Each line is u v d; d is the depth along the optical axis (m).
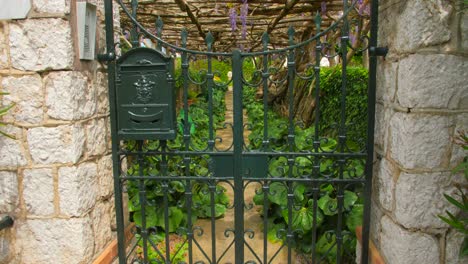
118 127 2.00
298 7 3.81
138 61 1.93
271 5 4.04
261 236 3.00
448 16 1.49
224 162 2.03
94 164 1.95
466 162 1.42
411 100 1.54
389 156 1.77
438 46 1.51
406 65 1.55
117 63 1.94
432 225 1.60
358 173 2.69
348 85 3.47
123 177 2.06
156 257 2.71
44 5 1.65
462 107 1.54
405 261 1.63
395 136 1.68
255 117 6.96
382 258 1.86
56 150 1.73
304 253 2.70
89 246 1.88
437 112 1.54
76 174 1.76
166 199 2.11
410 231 1.61
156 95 1.94
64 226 1.79
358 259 2.21
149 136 1.97
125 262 2.12
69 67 1.69
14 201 1.79
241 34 5.33
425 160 1.57
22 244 1.82
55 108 1.71
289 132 2.00
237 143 1.98
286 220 2.77
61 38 1.66
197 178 2.05
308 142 2.07
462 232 1.47
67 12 1.67
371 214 2.07
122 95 1.96
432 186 1.58
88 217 1.88
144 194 2.10
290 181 2.01
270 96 7.79
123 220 2.11
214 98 9.77
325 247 2.57
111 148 2.13
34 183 1.77
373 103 1.87
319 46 1.90
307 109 4.63
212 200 2.07
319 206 2.62
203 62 9.27
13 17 1.66
